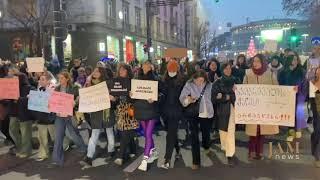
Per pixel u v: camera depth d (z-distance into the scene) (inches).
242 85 154.0
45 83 172.2
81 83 222.5
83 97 160.2
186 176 148.0
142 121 159.6
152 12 1011.3
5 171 161.0
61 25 322.7
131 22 920.3
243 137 208.2
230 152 159.0
